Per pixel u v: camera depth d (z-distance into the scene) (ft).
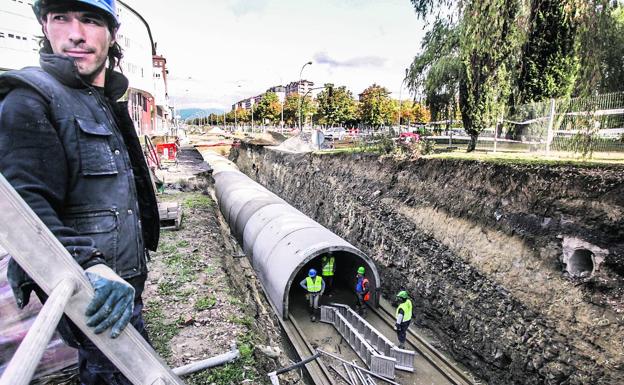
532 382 26.71
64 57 5.32
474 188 37.52
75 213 5.44
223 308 21.49
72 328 5.79
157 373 4.83
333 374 32.09
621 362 21.83
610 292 23.76
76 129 5.27
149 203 7.55
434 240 40.75
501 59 37.68
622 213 23.95
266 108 252.01
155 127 117.50
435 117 70.13
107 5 5.85
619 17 30.09
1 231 3.69
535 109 42.98
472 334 32.78
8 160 4.45
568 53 34.99
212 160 115.44
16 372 2.79
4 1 42.27
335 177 69.77
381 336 35.01
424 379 32.24
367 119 168.25
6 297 12.00
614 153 35.35
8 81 4.77
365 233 53.88
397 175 51.90
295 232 44.55
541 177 30.25
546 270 28.19
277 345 27.43
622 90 32.53
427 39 65.16
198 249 30.96
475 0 36.50
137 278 6.40
